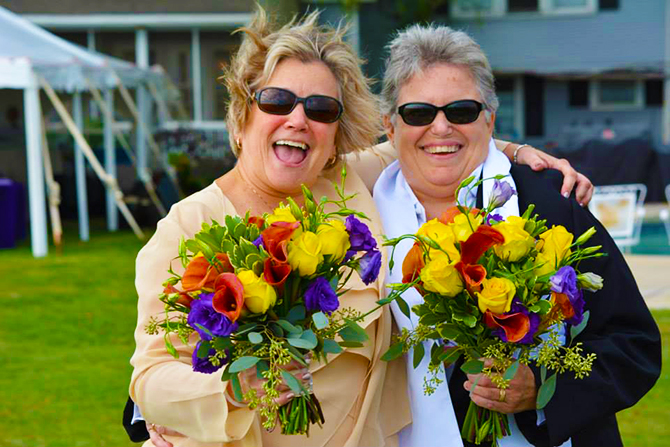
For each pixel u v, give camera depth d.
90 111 15.30
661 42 19.59
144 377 2.12
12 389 5.35
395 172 2.63
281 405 2.04
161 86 13.74
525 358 2.04
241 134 2.38
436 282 1.99
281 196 2.42
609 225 11.22
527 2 19.95
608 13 19.72
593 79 19.78
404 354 2.42
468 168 2.52
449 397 2.36
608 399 2.22
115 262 10.35
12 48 11.11
